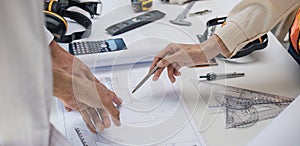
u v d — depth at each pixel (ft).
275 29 3.66
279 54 2.97
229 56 2.79
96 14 3.21
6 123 1.31
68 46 2.78
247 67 2.81
